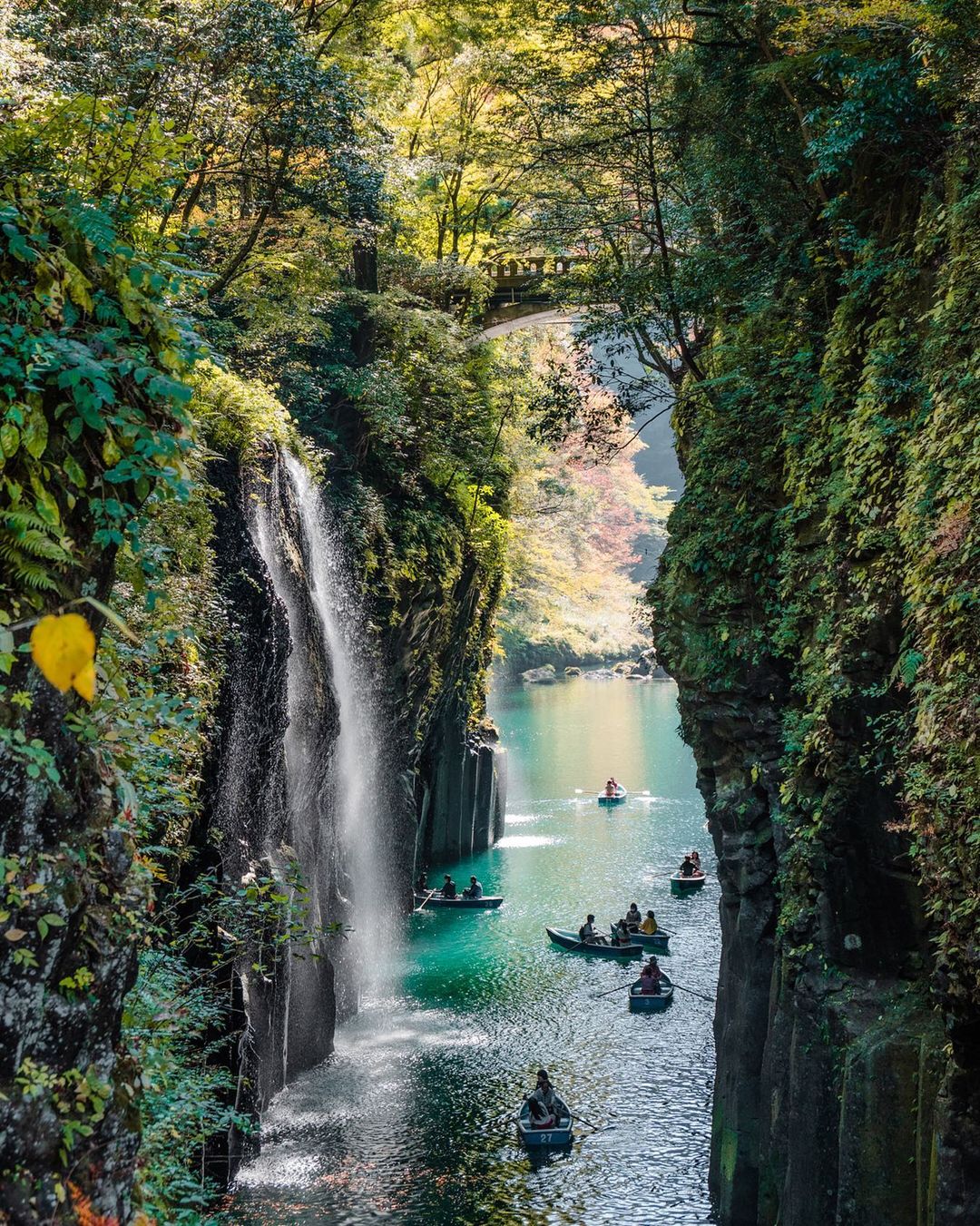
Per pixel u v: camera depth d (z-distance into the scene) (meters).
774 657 16.55
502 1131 19.31
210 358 7.12
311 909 22.58
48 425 6.24
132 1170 6.48
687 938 30.66
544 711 82.75
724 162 21.05
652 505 122.38
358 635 28.02
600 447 27.11
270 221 26.88
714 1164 16.88
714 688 16.98
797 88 19.03
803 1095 13.76
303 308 26.81
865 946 13.52
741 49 20.41
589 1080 21.47
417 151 38.38
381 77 31.39
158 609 13.27
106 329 6.53
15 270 6.32
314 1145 18.61
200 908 15.60
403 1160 18.11
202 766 16.44
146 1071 9.84
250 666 18.67
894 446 13.98
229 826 18.00
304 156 25.41
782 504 17.09
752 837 16.52
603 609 115.12
